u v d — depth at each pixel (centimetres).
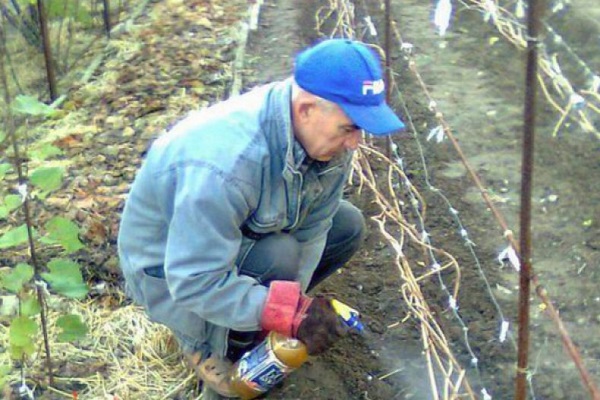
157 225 282
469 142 477
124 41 655
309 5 699
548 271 373
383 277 378
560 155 455
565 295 359
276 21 675
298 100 254
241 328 277
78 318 319
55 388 327
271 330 277
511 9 530
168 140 269
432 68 564
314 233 305
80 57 634
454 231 405
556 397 311
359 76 245
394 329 349
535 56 187
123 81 590
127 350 346
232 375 297
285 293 273
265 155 260
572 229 399
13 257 395
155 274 289
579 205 414
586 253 381
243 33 651
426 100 523
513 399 312
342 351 339
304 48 626
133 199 283
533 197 425
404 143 482
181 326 295
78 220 423
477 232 402
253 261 288
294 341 280
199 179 256
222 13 698
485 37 604
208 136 261
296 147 262
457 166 456
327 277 361
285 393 320
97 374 334
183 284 264
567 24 585
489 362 329
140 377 333
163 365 339
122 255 295
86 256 394
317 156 264
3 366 327
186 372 335
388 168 453
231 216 259
